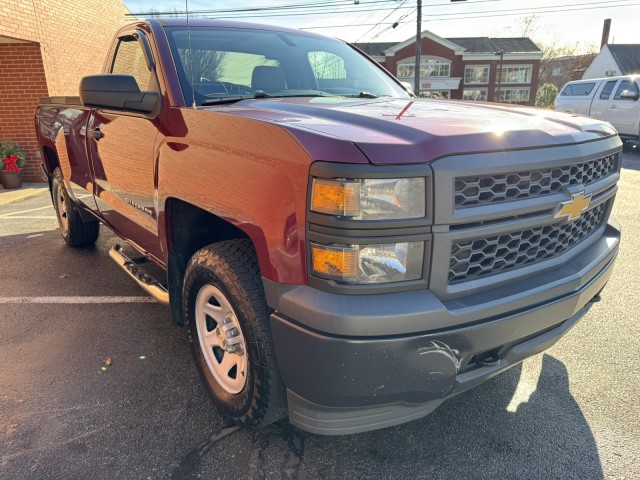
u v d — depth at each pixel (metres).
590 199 2.19
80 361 2.96
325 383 1.67
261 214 1.79
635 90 13.65
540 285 1.96
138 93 2.55
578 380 2.77
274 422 2.22
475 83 50.50
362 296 1.62
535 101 52.94
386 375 1.65
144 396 2.61
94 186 3.70
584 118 2.46
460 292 1.76
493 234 1.80
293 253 1.70
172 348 3.12
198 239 2.59
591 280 2.24
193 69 2.73
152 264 3.88
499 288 1.89
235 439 2.28
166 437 2.29
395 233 1.60
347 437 2.30
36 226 6.29
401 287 1.66
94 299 3.90
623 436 2.31
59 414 2.45
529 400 2.59
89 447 2.21
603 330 3.38
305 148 1.67
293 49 3.34
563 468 2.11
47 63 9.60
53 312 3.65
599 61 47.31
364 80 3.49
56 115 4.51
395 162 1.59
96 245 5.36
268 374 1.92
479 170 1.70
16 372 2.83
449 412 2.50
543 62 68.06
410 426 2.39
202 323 2.40
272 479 2.05
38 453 2.17
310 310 1.63
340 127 1.84
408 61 48.91
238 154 1.93
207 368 2.40
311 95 3.01
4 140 9.77
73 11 10.60
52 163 5.11
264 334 1.90
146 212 2.81
